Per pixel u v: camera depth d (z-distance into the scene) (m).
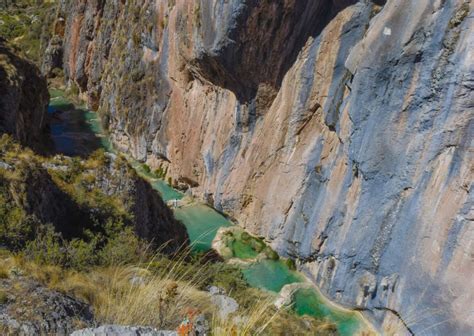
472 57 18.73
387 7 23.42
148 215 25.45
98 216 20.86
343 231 24.77
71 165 23.06
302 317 23.23
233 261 29.25
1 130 29.34
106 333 6.46
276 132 30.17
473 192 18.55
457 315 18.52
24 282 9.77
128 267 13.23
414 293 20.44
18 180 17.55
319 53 27.09
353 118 24.03
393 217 22.03
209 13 29.83
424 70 20.62
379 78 22.69
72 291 9.65
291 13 27.56
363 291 23.36
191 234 32.47
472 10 19.16
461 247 18.77
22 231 14.95
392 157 22.17
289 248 28.73
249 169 31.91
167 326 7.29
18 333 8.02
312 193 27.50
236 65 29.84
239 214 32.88
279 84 29.75
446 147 19.91
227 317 6.93
